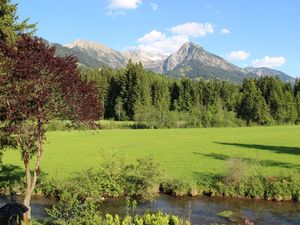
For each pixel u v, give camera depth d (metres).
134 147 64.38
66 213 20.16
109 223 19.94
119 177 32.94
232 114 131.00
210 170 41.97
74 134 89.19
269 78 161.75
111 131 100.19
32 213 26.98
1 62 18.67
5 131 18.42
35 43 18.80
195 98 161.12
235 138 80.19
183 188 33.41
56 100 18.83
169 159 50.62
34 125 18.89
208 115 126.12
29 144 19.25
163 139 78.44
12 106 18.06
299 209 29.34
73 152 57.34
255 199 32.12
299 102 148.38
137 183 32.75
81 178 30.28
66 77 18.73
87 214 19.64
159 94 161.38
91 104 19.72
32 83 17.86
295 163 46.00
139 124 122.38
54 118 19.23
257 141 73.50
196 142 72.38
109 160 33.69
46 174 38.69
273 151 57.91
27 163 20.52
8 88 17.94
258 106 142.88
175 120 123.12
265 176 34.31
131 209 28.67
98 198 28.91
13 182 34.59
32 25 25.62
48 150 59.78
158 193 33.78
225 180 34.16
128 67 154.12
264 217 27.28
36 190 32.53
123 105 152.12
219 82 173.50
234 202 31.25
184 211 28.61
